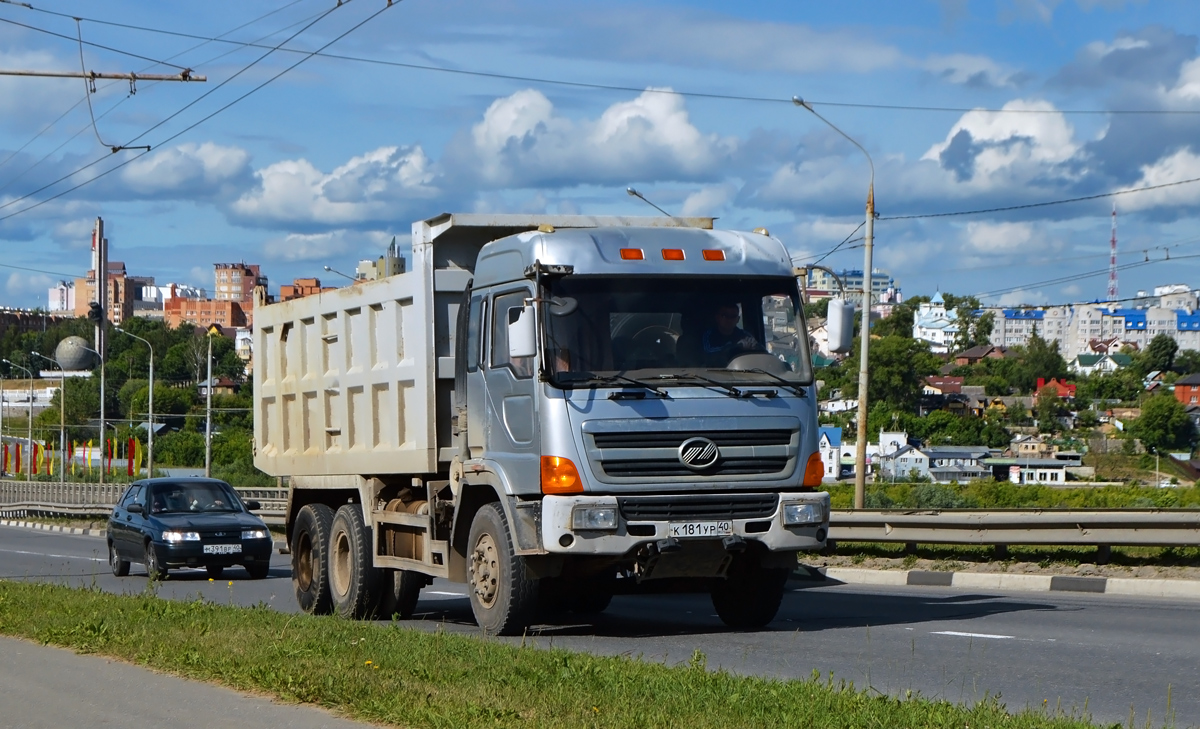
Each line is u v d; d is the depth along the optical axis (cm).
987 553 1831
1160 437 13788
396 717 675
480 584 1107
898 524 1884
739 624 1182
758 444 1054
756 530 1048
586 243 1064
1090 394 18400
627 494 1024
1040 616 1260
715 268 1084
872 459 11412
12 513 5766
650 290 1062
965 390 16738
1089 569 1664
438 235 1189
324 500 1488
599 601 1380
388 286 1275
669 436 1030
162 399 10712
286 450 1554
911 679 865
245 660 854
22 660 943
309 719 695
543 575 1046
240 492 4338
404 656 866
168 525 2108
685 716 661
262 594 1825
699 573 1060
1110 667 914
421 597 1694
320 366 1448
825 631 1148
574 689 738
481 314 1143
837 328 1098
